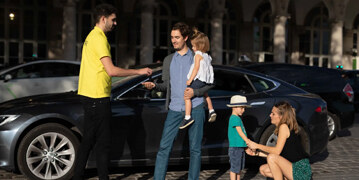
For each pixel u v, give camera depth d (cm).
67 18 1945
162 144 454
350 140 923
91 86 435
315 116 597
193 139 452
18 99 567
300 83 927
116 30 2650
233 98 460
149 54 2030
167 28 2825
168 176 556
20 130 488
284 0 2427
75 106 510
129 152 516
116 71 426
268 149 427
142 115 518
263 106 571
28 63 1033
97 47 431
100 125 441
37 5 2441
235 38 3017
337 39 2705
